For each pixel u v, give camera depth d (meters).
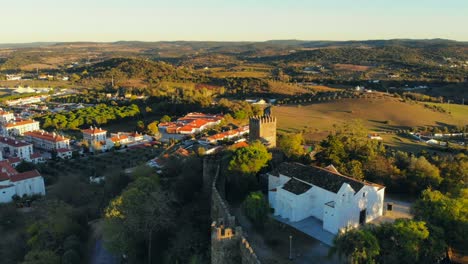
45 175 143.00
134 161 151.88
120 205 67.81
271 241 57.47
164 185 90.06
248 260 47.66
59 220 80.69
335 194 61.03
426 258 49.88
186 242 63.75
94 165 152.62
